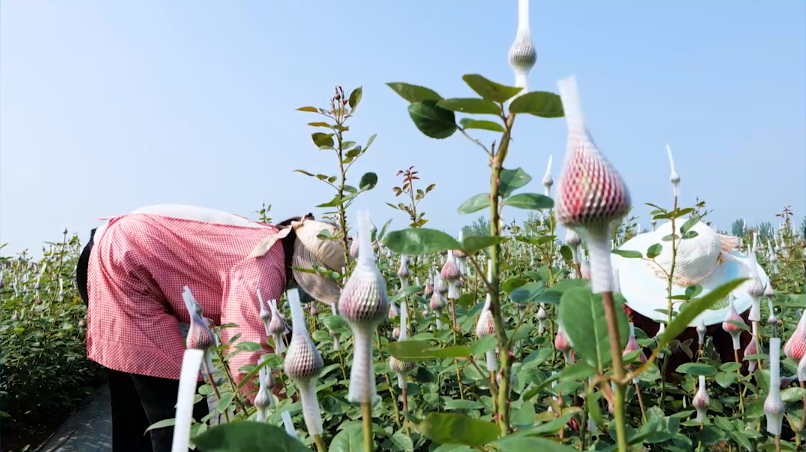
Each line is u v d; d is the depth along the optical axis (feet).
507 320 12.22
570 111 3.01
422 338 8.35
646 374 6.84
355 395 3.46
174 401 12.53
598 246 3.01
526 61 4.33
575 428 6.33
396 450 7.45
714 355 9.95
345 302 3.38
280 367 8.84
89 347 12.87
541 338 9.53
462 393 8.38
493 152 4.14
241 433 3.09
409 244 3.93
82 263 13.96
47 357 22.62
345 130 11.03
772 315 8.44
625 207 2.90
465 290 13.23
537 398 7.34
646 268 11.32
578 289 3.55
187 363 3.01
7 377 20.62
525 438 3.26
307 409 4.12
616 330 3.02
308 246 12.60
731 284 2.68
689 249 10.52
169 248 12.23
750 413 5.93
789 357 5.92
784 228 26.04
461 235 7.84
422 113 4.36
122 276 12.14
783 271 18.98
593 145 2.96
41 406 22.26
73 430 20.17
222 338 11.90
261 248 12.05
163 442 12.28
